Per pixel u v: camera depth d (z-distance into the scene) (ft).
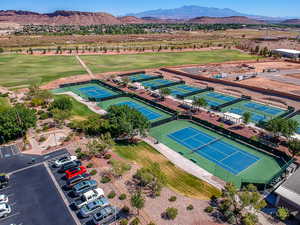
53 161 127.95
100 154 134.82
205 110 211.20
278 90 262.88
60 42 602.03
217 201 101.91
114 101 230.48
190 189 109.70
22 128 149.79
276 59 448.24
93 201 96.02
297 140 134.10
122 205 97.09
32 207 96.89
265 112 210.38
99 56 447.83
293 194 96.02
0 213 90.94
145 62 407.64
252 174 126.00
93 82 294.66
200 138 164.25
